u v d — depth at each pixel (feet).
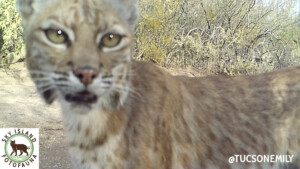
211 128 2.07
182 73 7.07
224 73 7.18
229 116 2.12
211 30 7.83
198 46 7.32
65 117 1.84
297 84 2.25
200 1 7.89
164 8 7.45
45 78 1.70
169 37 7.38
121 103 1.77
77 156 1.84
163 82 1.96
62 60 1.63
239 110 2.15
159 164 1.84
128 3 1.82
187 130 1.99
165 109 1.90
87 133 1.79
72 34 1.64
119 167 1.78
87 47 1.62
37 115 4.66
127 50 1.74
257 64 7.34
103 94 1.67
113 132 1.77
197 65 7.41
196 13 7.95
